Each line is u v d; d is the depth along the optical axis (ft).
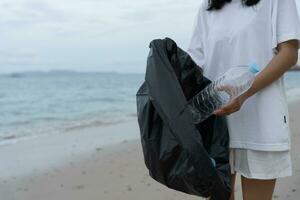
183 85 7.65
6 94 82.28
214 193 6.69
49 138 29.78
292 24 7.20
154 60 7.10
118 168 18.51
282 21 7.24
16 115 52.11
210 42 7.84
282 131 7.39
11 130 37.24
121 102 65.41
